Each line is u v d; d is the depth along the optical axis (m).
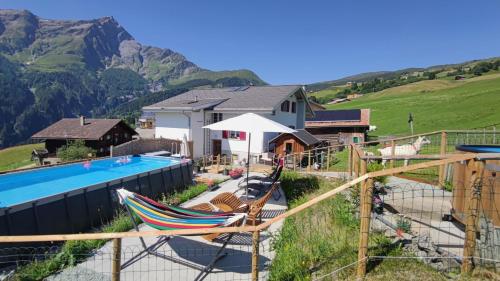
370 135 40.28
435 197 7.50
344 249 5.60
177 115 23.77
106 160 16.38
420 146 16.11
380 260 5.03
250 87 27.52
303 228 7.03
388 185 8.95
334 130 36.38
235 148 22.42
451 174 8.25
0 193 10.94
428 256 4.95
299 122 27.84
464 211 5.73
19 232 6.66
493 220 5.04
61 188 11.71
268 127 10.92
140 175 10.76
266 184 11.45
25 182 12.30
